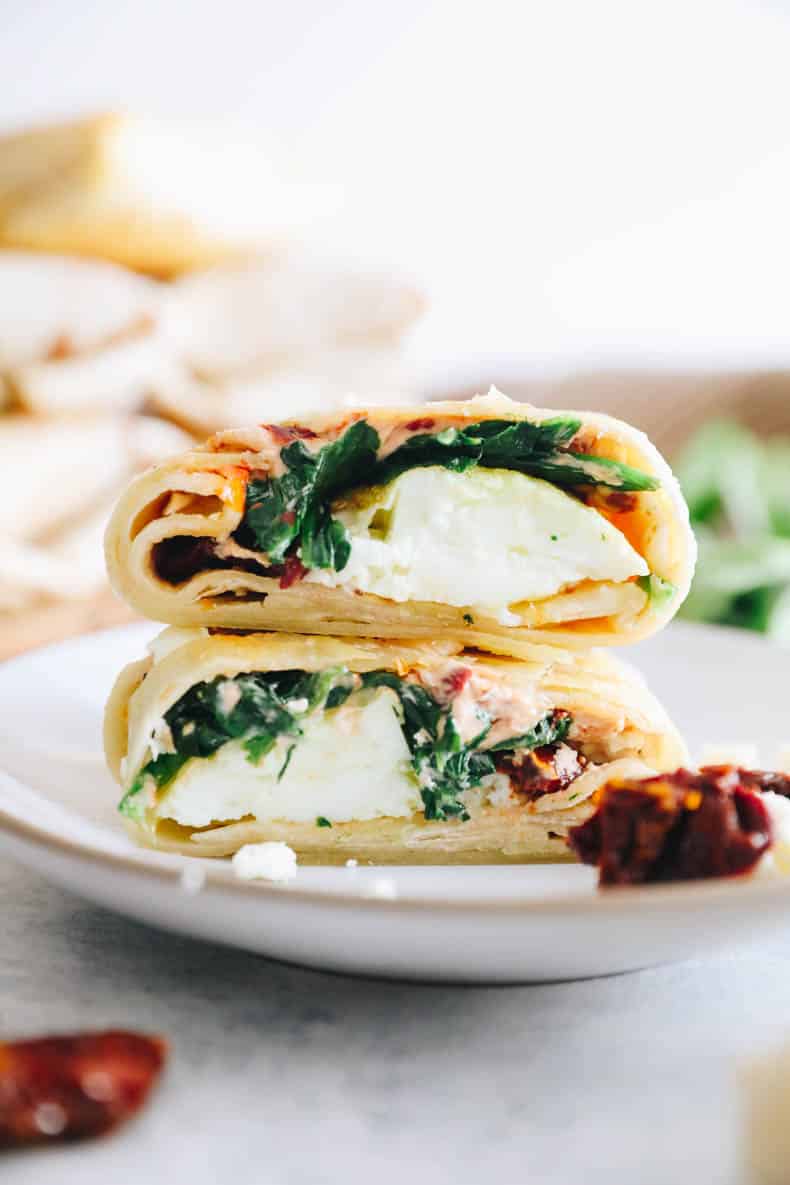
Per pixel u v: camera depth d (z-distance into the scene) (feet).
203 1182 1.04
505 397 1.35
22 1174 1.04
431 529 1.35
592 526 1.35
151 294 2.49
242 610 1.36
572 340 2.97
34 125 2.77
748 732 1.53
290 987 1.19
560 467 1.35
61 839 1.17
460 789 1.35
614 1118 1.09
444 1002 1.18
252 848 1.30
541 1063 1.13
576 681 1.36
